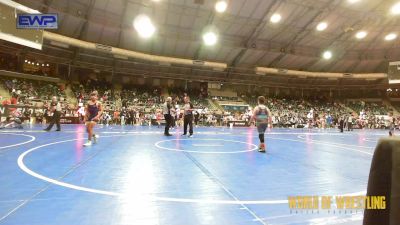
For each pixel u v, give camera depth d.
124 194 3.89
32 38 19.72
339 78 40.28
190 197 3.82
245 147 9.99
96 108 9.30
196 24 26.89
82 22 23.95
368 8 26.20
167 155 7.50
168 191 4.09
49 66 29.41
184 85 38.72
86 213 3.13
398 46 34.75
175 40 28.59
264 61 35.00
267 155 8.13
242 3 24.39
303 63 36.72
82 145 9.10
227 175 5.25
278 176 5.27
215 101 37.66
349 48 34.94
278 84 41.59
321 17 27.12
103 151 7.92
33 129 15.16
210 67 33.41
